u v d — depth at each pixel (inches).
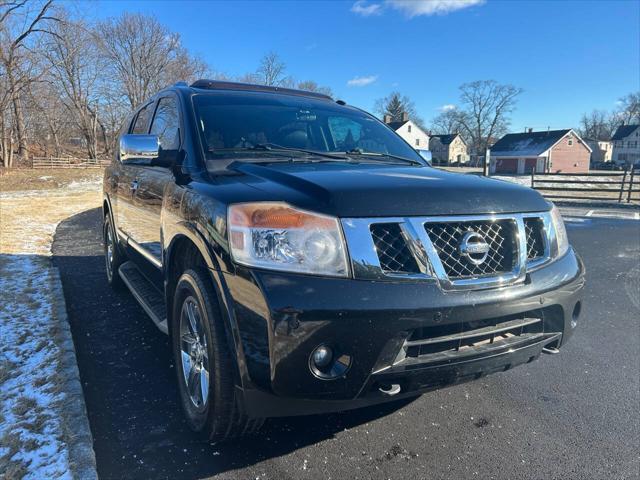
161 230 123.0
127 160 128.0
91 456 94.8
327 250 81.5
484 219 92.5
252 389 81.8
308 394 80.4
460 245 88.8
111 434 105.4
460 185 96.5
